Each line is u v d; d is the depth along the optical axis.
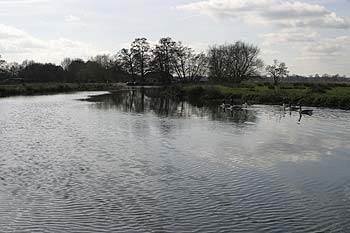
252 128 42.69
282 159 28.55
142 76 160.38
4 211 18.31
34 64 173.75
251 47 145.38
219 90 88.38
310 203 19.55
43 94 104.94
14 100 82.31
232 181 23.00
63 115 54.25
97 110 61.50
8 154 29.45
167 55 147.00
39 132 39.25
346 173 25.00
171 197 20.22
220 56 142.62
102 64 183.50
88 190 21.31
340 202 19.77
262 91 88.56
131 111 60.28
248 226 16.81
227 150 31.23
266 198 20.22
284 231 16.38
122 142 34.19
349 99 65.19
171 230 16.38
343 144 34.06
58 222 17.14
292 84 110.12
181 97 92.44
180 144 33.47
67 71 169.75
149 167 26.03
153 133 38.91
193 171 25.11
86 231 16.30
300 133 39.53
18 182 22.69
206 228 16.61
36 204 19.22
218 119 50.34
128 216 17.80
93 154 29.66
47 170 25.22
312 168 26.11
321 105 67.69
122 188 21.67
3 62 149.88
